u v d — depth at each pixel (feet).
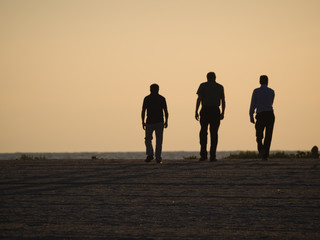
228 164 178.91
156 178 134.31
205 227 75.72
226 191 109.70
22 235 71.05
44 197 103.35
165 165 178.40
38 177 139.23
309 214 84.89
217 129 205.57
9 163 197.36
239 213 86.02
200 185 119.44
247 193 106.73
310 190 110.52
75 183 124.98
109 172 152.46
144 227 75.92
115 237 69.97
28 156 282.15
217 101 205.98
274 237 69.41
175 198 101.30
